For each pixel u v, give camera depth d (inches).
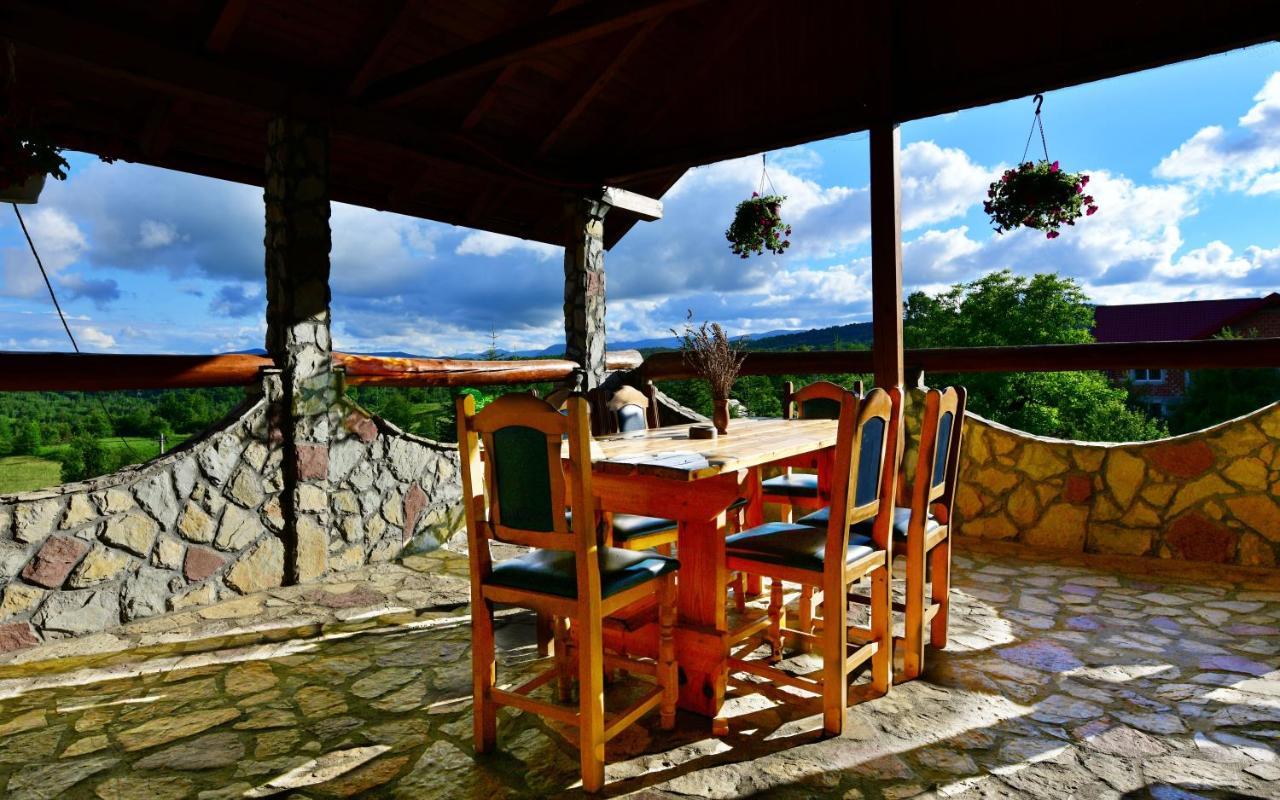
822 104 185.8
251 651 115.7
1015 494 184.1
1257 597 136.1
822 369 221.6
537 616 119.5
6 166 101.8
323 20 151.0
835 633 82.7
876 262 175.2
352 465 169.6
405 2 149.0
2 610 116.0
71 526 123.7
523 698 77.2
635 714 78.3
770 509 218.8
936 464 103.7
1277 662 103.6
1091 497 174.6
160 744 83.9
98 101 161.8
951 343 901.8
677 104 215.2
